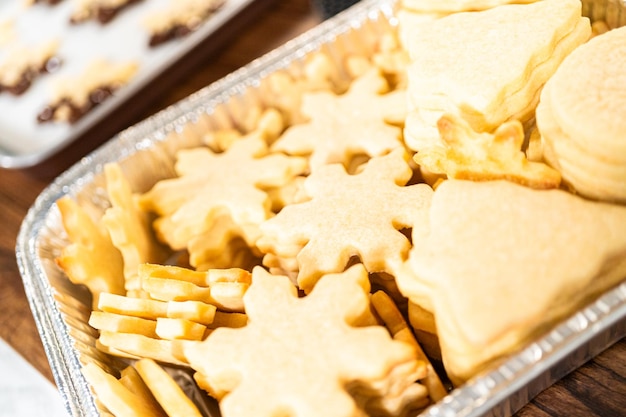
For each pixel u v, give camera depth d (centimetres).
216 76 63
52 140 66
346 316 39
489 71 41
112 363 44
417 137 44
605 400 39
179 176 52
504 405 38
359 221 43
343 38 54
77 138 61
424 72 42
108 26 76
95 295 47
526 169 39
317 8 60
